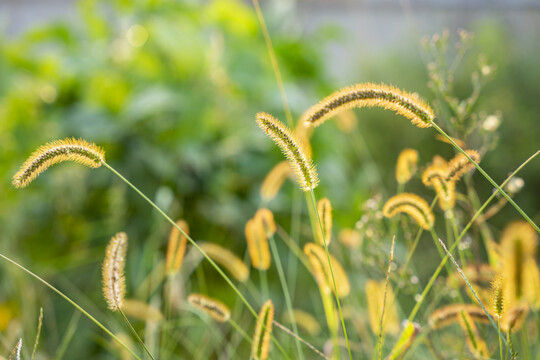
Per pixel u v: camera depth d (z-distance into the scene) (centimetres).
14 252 121
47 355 101
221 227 122
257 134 129
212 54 128
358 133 167
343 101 61
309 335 102
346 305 93
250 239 75
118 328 96
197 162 118
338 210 129
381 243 90
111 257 63
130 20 145
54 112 135
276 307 113
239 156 127
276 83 132
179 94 126
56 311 110
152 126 126
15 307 108
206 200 123
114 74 136
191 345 97
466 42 91
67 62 139
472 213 82
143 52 134
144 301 99
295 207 115
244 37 140
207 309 70
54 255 123
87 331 104
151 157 122
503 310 61
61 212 123
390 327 79
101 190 123
